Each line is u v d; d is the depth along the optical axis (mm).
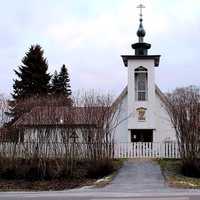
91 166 28234
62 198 18219
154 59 41031
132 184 23406
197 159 26906
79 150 29781
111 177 26250
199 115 28000
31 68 62812
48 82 64125
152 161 32938
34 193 21234
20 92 61594
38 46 64312
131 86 40875
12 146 30625
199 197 17750
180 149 28016
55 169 28375
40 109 33406
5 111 33500
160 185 22812
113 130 36594
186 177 25953
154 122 40406
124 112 41000
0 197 19250
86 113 31141
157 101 41062
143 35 43375
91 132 30172
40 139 30594
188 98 28672
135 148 35281
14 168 28859
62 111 32188
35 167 28594
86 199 17625
